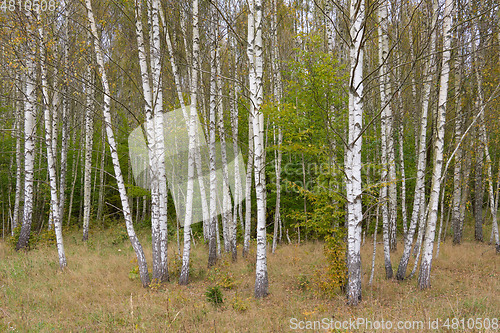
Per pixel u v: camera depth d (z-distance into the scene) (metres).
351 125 6.87
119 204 21.33
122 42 10.51
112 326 5.60
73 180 18.95
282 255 12.27
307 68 9.01
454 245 13.08
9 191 16.45
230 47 13.84
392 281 8.91
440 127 7.79
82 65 11.69
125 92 19.12
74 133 19.97
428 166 16.03
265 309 6.66
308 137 9.41
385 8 8.58
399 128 11.25
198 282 9.05
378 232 17.66
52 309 6.52
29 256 10.62
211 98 10.17
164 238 8.95
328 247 8.11
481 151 13.38
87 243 13.62
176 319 5.96
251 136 11.85
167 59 10.92
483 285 7.90
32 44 8.88
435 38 8.26
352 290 6.82
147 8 9.40
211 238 10.75
